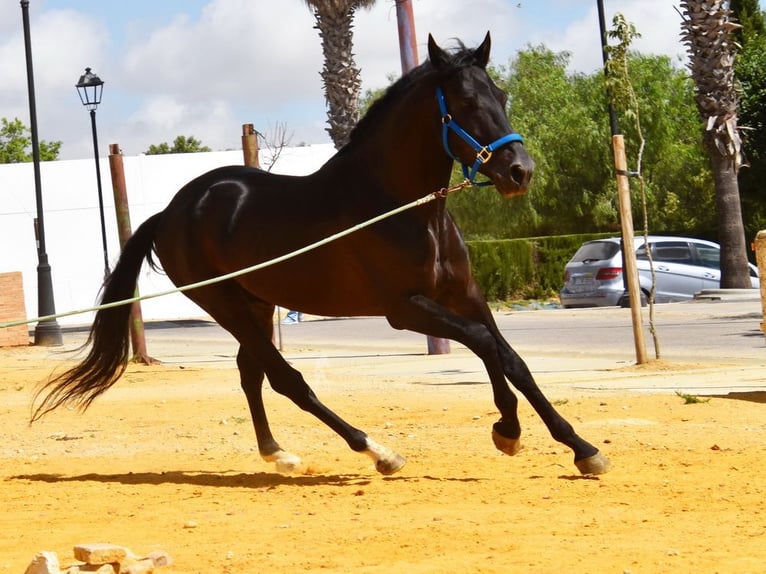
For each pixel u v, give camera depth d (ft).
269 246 28.71
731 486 24.12
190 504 25.00
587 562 17.80
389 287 26.63
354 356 69.05
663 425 33.83
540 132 164.55
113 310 31.83
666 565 17.47
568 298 108.99
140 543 20.80
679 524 20.62
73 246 146.61
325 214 27.81
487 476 27.09
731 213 103.91
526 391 26.43
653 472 26.30
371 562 18.48
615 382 46.37
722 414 35.42
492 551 18.88
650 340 68.90
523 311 112.98
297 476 29.07
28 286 145.48
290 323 114.21
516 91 169.78
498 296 137.90
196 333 107.96
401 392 46.65
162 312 149.28
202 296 30.53
